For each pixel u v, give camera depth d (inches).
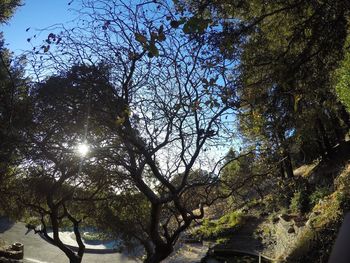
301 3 276.5
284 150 332.8
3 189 504.4
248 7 279.3
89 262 1022.4
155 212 308.8
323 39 279.0
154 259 322.7
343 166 927.7
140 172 300.4
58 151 334.3
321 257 380.8
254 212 1079.0
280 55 288.2
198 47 263.3
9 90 344.2
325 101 350.3
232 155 326.6
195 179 329.1
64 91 287.0
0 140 328.8
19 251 922.7
